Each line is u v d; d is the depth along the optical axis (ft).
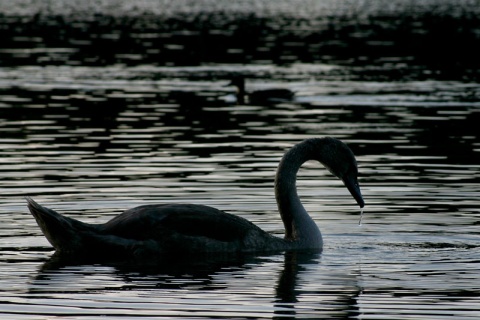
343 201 56.03
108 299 38.50
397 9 246.88
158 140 78.43
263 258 45.34
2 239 47.80
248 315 36.63
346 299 38.50
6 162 67.97
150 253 45.11
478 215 52.37
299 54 151.43
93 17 217.97
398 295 38.93
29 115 92.94
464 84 117.50
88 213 52.01
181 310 37.17
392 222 51.13
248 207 54.49
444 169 65.36
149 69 133.80
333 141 49.47
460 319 36.09
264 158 69.56
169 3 270.05
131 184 59.88
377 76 125.70
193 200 55.47
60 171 64.39
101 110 96.53
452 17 219.61
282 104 103.24
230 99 106.73
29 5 255.09
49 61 139.54
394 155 71.36
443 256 45.11
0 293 39.22
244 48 159.33
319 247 47.19
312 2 276.21
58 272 42.29
